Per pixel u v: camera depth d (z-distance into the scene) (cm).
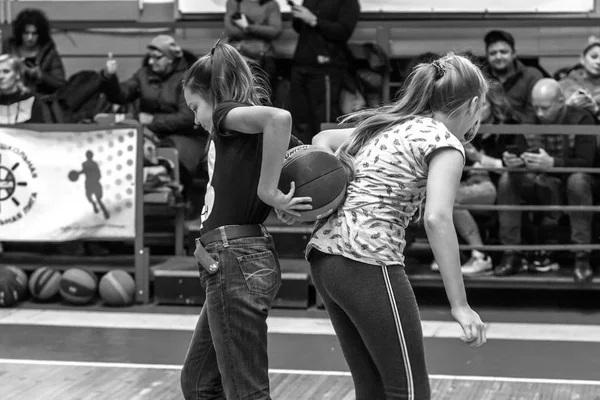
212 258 446
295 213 440
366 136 463
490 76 998
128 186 971
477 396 661
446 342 832
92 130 976
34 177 982
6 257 1042
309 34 1089
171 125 1086
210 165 470
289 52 1182
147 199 1017
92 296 980
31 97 1053
